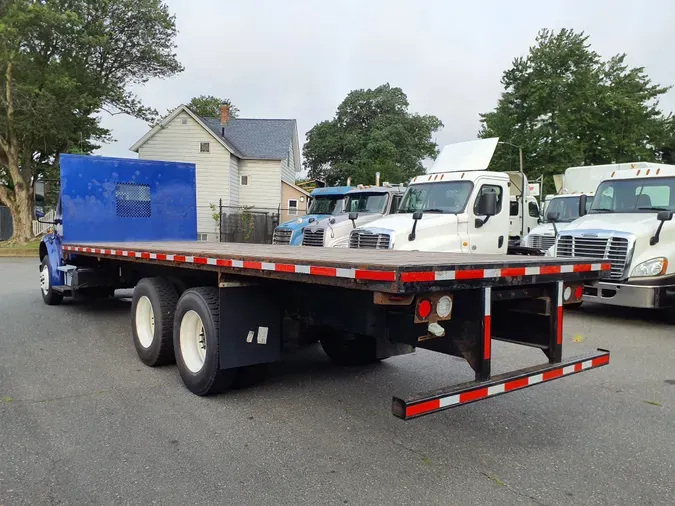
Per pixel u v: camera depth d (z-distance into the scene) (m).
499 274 3.50
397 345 5.73
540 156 32.47
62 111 22.69
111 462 3.70
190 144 29.59
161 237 10.17
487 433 4.29
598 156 33.25
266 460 3.76
